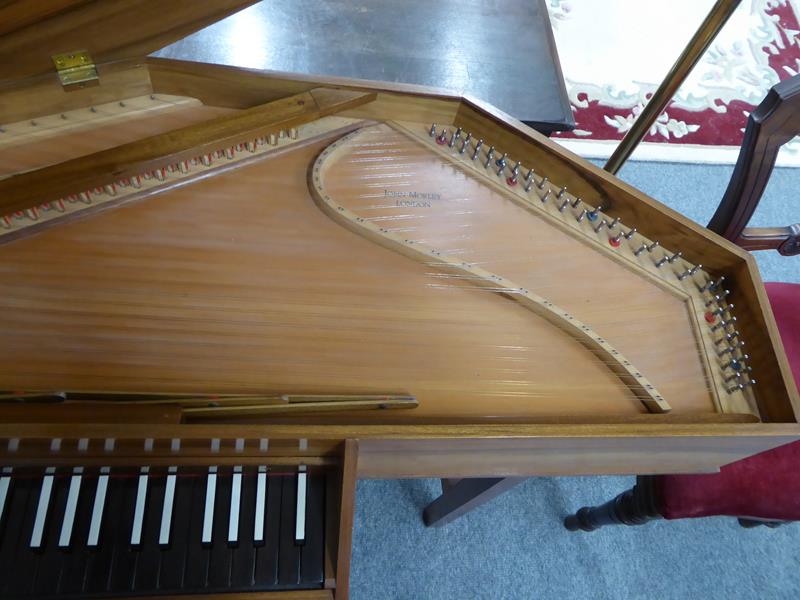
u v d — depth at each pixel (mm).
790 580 2223
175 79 1421
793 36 3637
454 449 1219
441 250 1434
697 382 1414
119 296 1242
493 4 2205
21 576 1019
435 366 1304
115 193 1350
